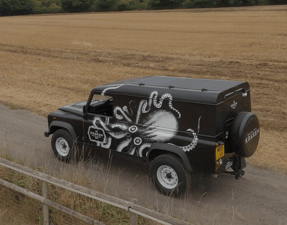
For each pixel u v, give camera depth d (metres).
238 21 47.53
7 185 5.59
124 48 29.59
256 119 6.09
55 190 5.94
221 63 21.69
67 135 7.55
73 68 22.53
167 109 5.94
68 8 116.81
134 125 6.45
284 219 5.56
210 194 6.36
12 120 11.54
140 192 6.45
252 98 14.07
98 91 6.88
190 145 5.71
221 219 5.56
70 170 7.19
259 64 20.70
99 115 7.00
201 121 5.59
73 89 16.62
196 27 43.19
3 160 5.57
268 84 16.28
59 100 14.46
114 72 20.77
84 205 5.51
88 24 53.53
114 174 7.22
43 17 76.50
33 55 28.64
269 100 13.67
